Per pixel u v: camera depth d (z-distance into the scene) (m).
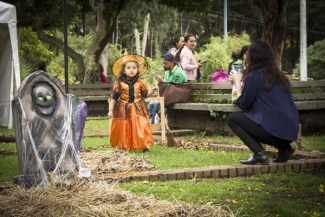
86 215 5.72
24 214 5.86
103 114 21.83
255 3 54.19
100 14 27.28
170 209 5.90
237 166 8.30
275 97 8.32
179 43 14.51
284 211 6.08
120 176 7.64
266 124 8.29
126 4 25.44
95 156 9.14
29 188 6.84
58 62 38.06
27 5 24.67
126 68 10.54
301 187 7.41
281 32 15.20
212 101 13.45
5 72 16.33
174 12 39.94
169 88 13.88
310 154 9.57
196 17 54.09
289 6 54.16
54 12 25.02
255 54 8.47
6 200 6.19
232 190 7.22
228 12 54.22
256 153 8.45
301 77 34.94
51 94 7.17
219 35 54.19
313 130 13.28
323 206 6.36
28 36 33.03
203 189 7.18
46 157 7.04
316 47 48.19
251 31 54.28
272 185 7.51
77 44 38.22
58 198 6.15
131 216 5.71
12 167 8.95
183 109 13.77
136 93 10.50
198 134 13.40
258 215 5.97
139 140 10.36
